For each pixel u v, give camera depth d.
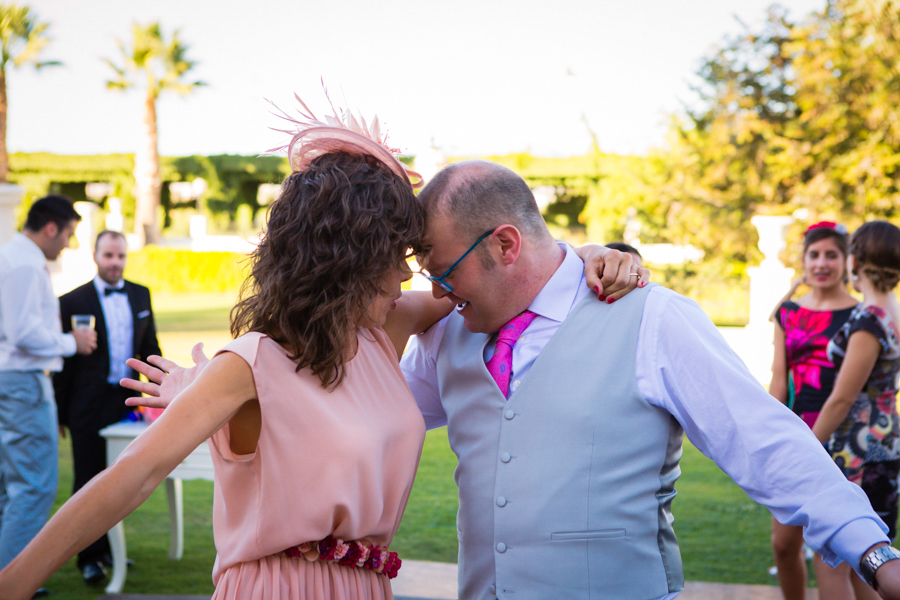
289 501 1.20
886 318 2.39
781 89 14.12
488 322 1.47
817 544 1.18
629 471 1.32
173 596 3.14
